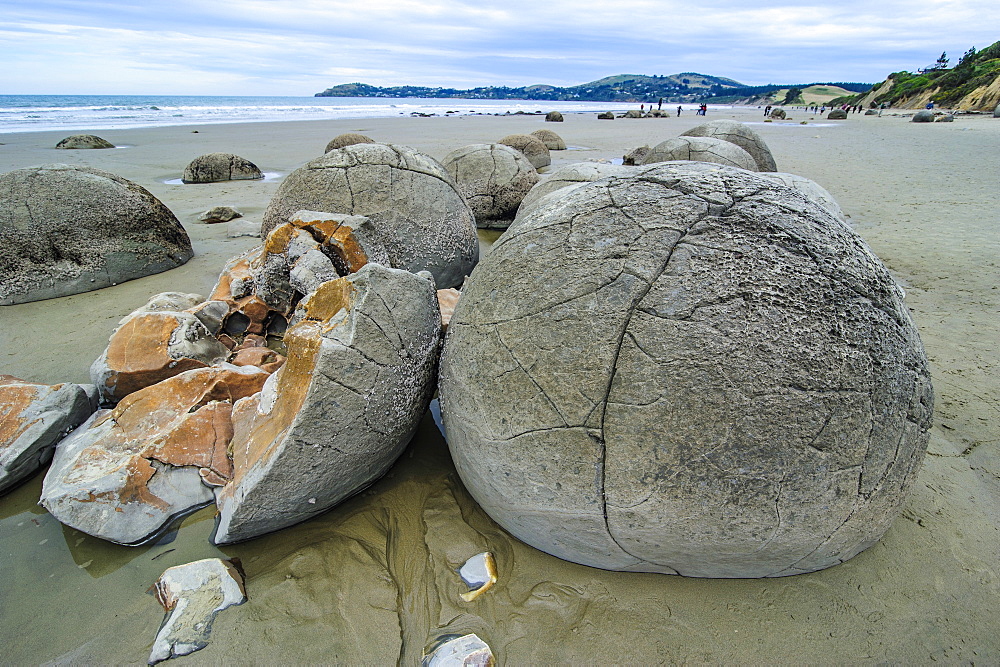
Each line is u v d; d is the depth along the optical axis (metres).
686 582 2.17
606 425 1.89
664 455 1.85
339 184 4.30
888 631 2.00
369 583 2.19
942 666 1.89
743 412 1.83
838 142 18.78
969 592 2.13
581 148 17.42
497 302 2.16
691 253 1.93
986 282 5.36
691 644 1.96
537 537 2.22
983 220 7.61
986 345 4.11
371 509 2.53
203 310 3.67
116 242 5.20
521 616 2.07
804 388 1.84
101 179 5.27
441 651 1.93
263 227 4.69
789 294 1.89
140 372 3.10
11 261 4.74
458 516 2.49
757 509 1.89
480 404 2.14
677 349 1.85
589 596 2.12
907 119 33.66
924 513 2.49
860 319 1.93
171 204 8.75
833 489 1.91
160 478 2.51
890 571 2.20
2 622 2.05
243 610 2.08
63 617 2.07
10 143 16.08
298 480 2.25
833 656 1.92
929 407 2.10
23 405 2.79
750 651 1.94
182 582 2.11
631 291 1.92
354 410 2.29
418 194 4.46
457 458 2.38
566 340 1.96
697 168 2.22
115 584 2.20
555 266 2.07
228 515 2.27
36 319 4.47
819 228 2.04
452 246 4.65
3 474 2.60
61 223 4.95
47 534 2.44
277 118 33.72
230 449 2.65
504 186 7.61
